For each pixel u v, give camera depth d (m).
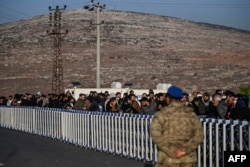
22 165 12.95
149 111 15.95
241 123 9.62
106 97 20.75
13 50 125.94
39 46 128.38
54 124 20.16
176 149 6.91
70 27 148.50
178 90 7.11
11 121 25.67
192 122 7.04
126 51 123.94
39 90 89.69
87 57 116.38
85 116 16.97
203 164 10.82
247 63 112.69
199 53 126.12
